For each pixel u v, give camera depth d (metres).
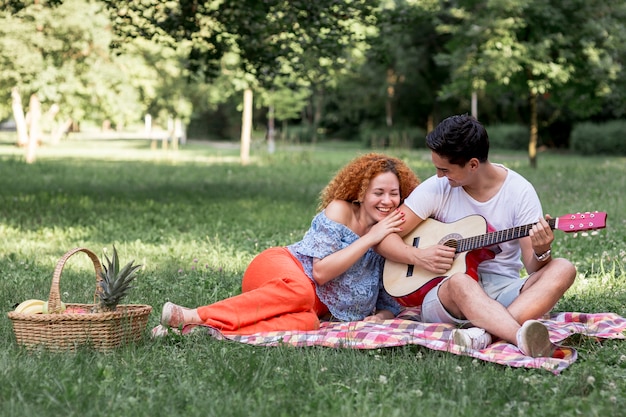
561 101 27.89
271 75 17.23
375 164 5.50
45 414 3.69
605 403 3.84
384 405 3.75
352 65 24.66
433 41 45.25
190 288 7.11
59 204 15.37
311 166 31.55
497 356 4.62
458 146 5.11
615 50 25.72
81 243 10.40
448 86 27.25
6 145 50.22
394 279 5.52
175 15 15.84
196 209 14.91
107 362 4.47
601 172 24.38
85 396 3.86
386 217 5.48
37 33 25.95
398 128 53.06
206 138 73.12
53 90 27.23
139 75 33.44
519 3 24.20
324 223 5.50
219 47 16.53
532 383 4.11
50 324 4.70
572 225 4.86
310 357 4.51
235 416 3.67
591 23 24.78
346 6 15.27
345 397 3.87
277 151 38.50
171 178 24.55
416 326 5.16
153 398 3.89
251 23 15.69
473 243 5.27
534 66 24.78
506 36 24.67
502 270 5.41
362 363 4.49
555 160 35.75
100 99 33.03
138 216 13.57
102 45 28.28
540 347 4.64
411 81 48.47
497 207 5.36
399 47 43.09
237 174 26.94
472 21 25.92
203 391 4.00
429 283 5.35
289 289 5.23
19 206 14.82
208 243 10.48
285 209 15.03
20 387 4.01
